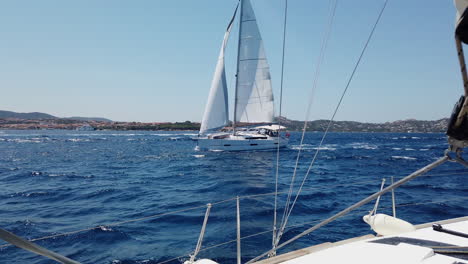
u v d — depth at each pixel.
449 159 1.71
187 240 7.45
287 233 7.76
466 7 1.37
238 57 34.16
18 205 12.19
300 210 10.19
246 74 34.38
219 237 7.54
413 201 11.46
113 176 20.88
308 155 35.75
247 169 23.61
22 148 48.97
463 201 11.28
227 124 34.09
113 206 11.81
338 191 13.78
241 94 34.59
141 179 19.36
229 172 21.98
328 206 10.80
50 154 38.97
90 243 7.46
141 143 62.78
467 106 1.50
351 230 8.10
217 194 13.91
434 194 13.01
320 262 2.59
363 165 26.91
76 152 42.12
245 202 11.24
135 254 6.72
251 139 34.44
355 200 11.84
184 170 23.58
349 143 67.12
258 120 35.03
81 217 10.12
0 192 15.12
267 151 35.62
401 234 3.11
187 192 14.66
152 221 9.16
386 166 26.06
